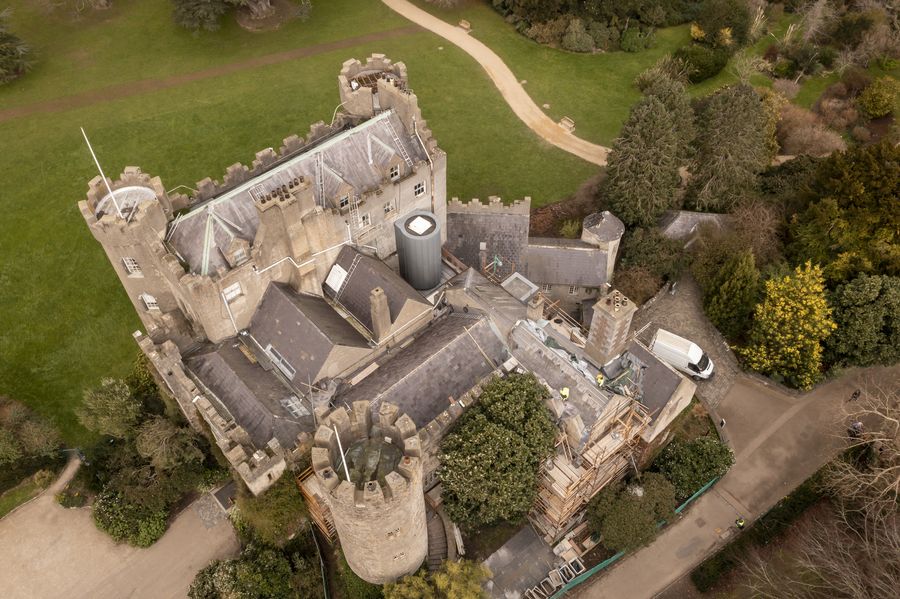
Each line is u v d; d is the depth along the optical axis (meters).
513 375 51.16
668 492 54.50
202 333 55.16
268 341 54.75
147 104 93.38
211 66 99.38
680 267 72.25
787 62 102.50
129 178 51.03
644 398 55.38
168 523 57.12
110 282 72.88
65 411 63.22
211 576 52.34
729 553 54.81
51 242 76.56
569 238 74.06
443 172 61.19
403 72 60.28
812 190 72.38
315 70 98.88
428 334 57.72
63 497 57.28
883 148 66.31
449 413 50.34
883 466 57.53
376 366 55.78
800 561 51.25
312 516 52.53
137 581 54.50
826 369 65.88
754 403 64.69
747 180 76.31
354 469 43.22
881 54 103.25
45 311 70.62
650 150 69.62
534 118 93.25
